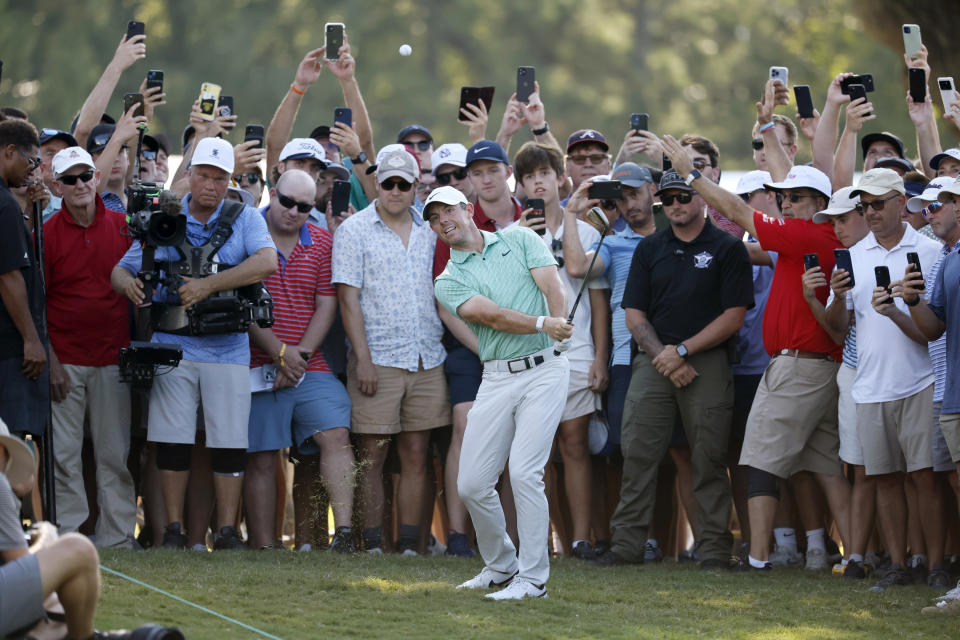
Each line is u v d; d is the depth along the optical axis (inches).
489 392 970.1
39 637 661.3
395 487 1294.3
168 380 1133.7
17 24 4311.0
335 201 1275.8
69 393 1134.4
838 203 1136.8
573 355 1239.5
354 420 1222.3
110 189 1246.3
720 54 4837.6
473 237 968.3
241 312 1129.4
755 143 1397.6
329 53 1390.3
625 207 1268.5
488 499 972.6
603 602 983.6
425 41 4589.1
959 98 1346.0
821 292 1162.0
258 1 4525.1
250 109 4254.4
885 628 925.2
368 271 1225.4
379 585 991.0
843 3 4375.0
